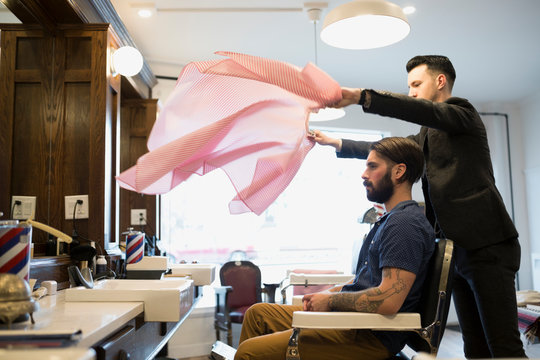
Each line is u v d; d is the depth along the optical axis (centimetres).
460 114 165
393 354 146
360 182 564
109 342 107
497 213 167
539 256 562
